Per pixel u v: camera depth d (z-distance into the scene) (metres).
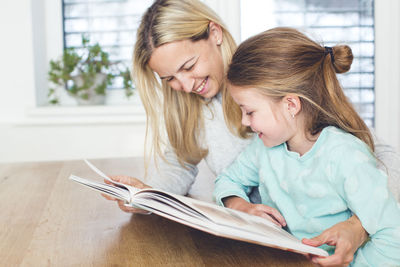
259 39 0.89
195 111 1.19
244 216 0.75
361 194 0.75
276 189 0.96
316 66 0.87
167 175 1.16
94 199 1.06
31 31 2.15
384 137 2.39
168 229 0.84
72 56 2.18
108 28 2.34
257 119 0.88
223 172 1.11
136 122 2.20
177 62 1.01
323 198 0.85
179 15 1.01
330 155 0.82
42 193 1.12
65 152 2.20
